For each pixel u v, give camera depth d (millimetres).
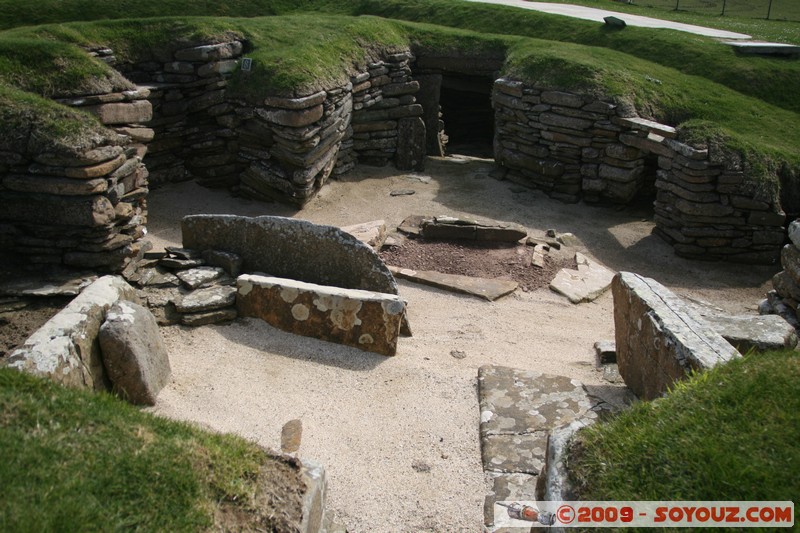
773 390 3984
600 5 21453
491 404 5801
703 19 20156
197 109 11789
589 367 6895
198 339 6574
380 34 14234
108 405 4023
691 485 3453
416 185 13383
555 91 12750
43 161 7055
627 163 12352
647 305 5559
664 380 5223
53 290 6766
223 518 3461
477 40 15102
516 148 13516
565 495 3576
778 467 3477
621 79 12828
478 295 8695
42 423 3611
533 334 7801
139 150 9977
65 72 9453
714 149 11016
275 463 3900
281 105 11070
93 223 7133
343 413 5684
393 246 9992
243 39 12477
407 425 5594
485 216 12031
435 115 15273
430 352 6922
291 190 11500
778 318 6082
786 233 11070
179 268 7488
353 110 13242
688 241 11141
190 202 11641
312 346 6609
